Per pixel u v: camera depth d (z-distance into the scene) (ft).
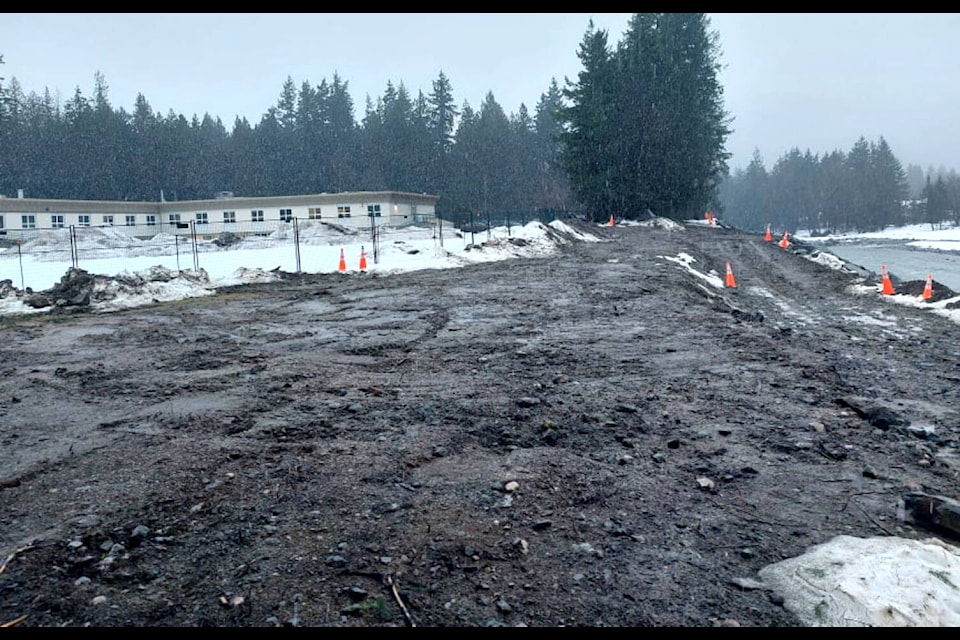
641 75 197.06
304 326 44.65
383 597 11.78
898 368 32.68
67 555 13.34
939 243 262.88
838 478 17.66
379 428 21.47
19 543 13.93
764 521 15.16
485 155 330.13
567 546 13.78
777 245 131.13
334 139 350.84
